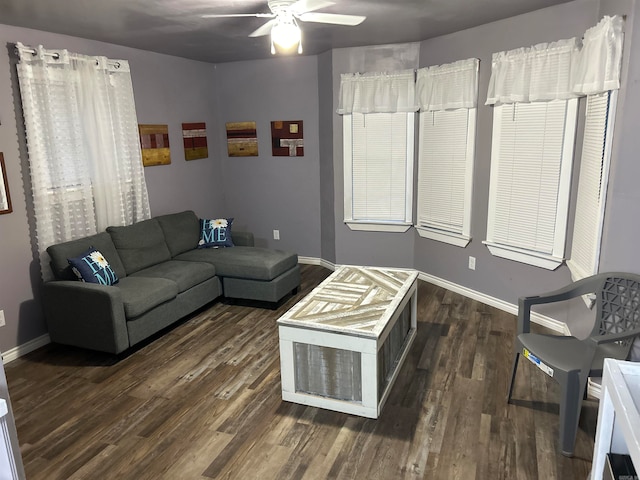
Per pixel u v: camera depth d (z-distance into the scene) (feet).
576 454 7.84
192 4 9.87
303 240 19.25
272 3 9.14
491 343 11.88
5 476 4.79
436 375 10.41
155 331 12.12
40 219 11.85
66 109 12.33
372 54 15.78
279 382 10.32
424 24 12.68
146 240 14.17
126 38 13.17
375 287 10.73
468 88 13.66
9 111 11.28
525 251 12.75
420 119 15.69
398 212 16.81
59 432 8.72
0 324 11.39
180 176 17.30
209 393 9.93
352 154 16.72
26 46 11.34
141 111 15.34
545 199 12.09
